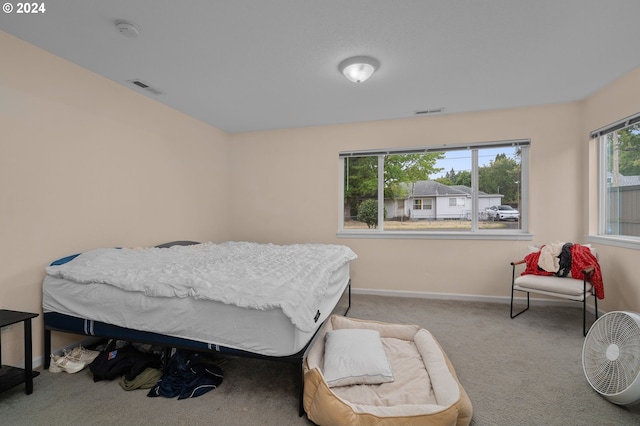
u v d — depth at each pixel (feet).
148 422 5.10
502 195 11.90
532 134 11.15
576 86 9.39
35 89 6.94
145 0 5.44
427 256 12.28
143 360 6.41
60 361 6.68
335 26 6.30
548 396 5.76
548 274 9.70
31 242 6.84
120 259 7.50
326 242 13.42
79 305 6.48
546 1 5.56
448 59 7.65
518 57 7.56
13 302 6.52
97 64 7.84
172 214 11.15
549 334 8.60
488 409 5.40
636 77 8.29
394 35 6.62
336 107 11.12
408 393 5.29
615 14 5.90
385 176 13.19
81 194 7.95
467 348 7.77
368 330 6.95
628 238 9.11
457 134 11.89
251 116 12.14
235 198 14.55
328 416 4.64
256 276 6.26
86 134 8.09
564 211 10.94
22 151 6.70
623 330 5.38
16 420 5.16
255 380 6.34
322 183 13.47
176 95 9.97
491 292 11.69
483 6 5.70
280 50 7.23
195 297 5.63
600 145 10.21
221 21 6.10
